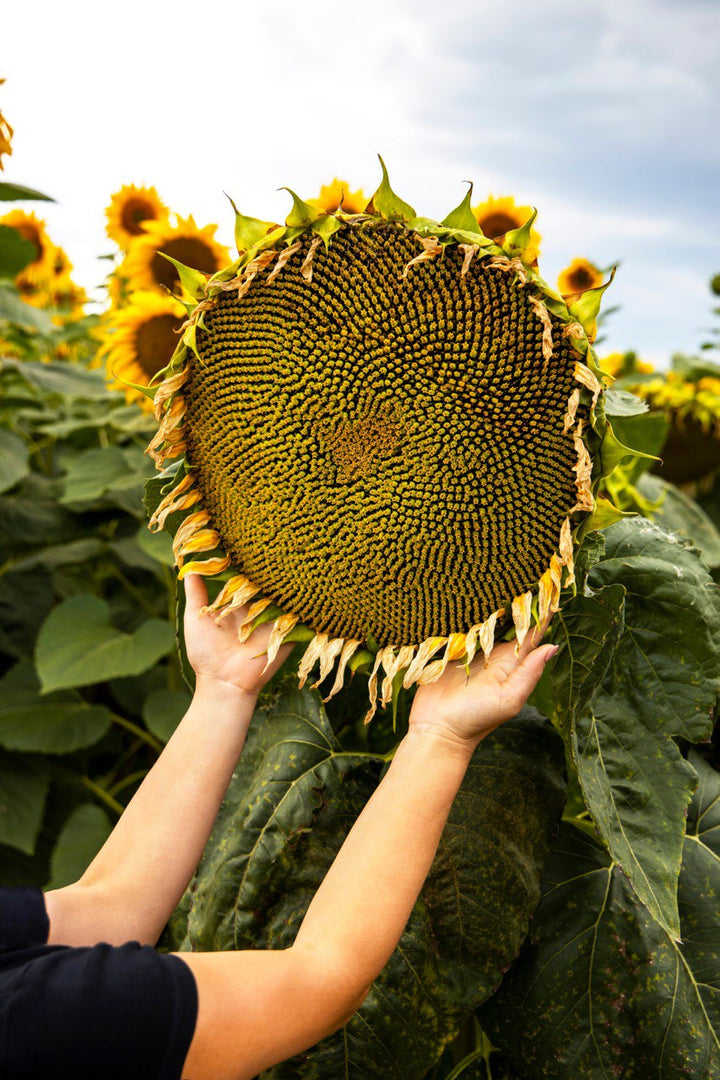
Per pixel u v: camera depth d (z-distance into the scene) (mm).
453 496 856
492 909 990
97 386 2375
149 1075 667
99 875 893
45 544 2348
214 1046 690
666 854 922
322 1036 774
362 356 862
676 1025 998
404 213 839
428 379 848
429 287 838
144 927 878
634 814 953
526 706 1107
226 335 911
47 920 821
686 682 1007
